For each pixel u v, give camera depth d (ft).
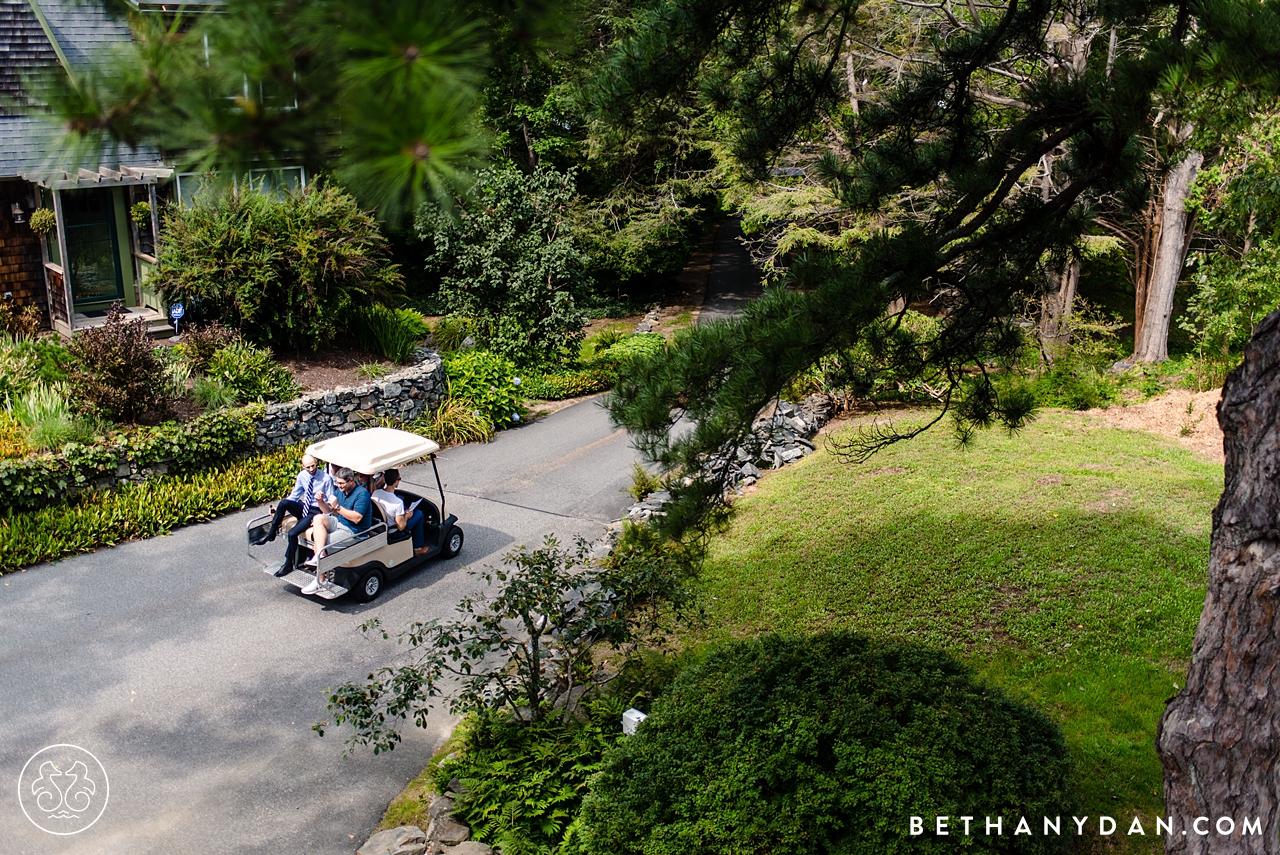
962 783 18.57
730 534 39.29
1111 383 63.16
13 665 31.71
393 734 23.84
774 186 79.30
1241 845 16.10
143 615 35.27
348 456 36.73
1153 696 26.58
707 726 20.77
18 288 58.65
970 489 42.32
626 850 19.51
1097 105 19.60
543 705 26.07
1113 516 38.22
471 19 7.14
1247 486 15.67
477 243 71.26
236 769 26.73
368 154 6.18
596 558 39.04
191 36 6.98
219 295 54.19
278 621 35.06
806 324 18.03
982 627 30.63
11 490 40.55
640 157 100.07
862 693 20.99
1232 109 17.42
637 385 18.74
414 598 37.14
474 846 22.61
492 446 56.80
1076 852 20.95
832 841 18.57
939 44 25.36
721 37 19.95
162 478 45.11
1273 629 15.49
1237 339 55.98
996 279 25.29
